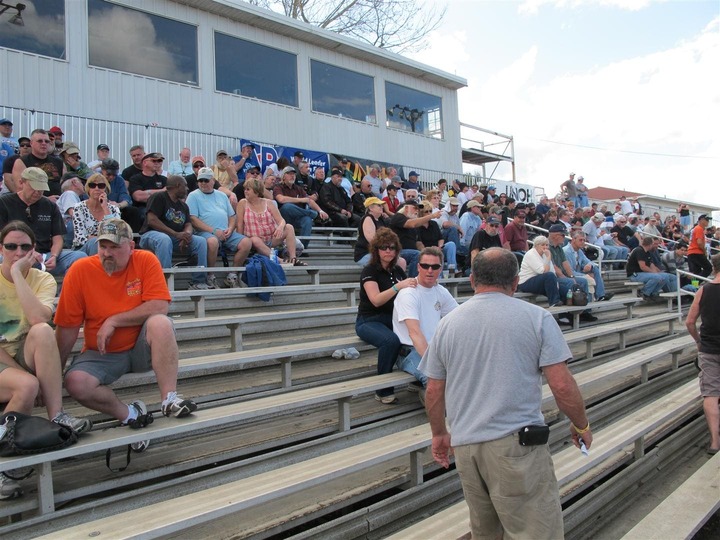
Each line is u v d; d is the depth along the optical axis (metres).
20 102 9.23
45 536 2.49
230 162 9.30
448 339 2.46
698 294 5.19
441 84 16.64
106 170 6.94
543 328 2.32
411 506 3.54
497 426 2.27
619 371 5.45
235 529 2.95
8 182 6.25
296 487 2.99
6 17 9.19
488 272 2.44
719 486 3.78
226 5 11.56
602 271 11.77
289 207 8.27
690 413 5.62
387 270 4.79
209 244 6.18
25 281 3.12
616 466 4.42
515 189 18.53
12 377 2.94
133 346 3.47
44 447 2.65
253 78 12.42
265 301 6.15
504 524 2.30
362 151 14.41
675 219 21.03
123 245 3.33
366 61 14.66
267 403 3.59
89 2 10.08
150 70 10.83
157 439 3.67
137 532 2.49
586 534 3.87
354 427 4.19
